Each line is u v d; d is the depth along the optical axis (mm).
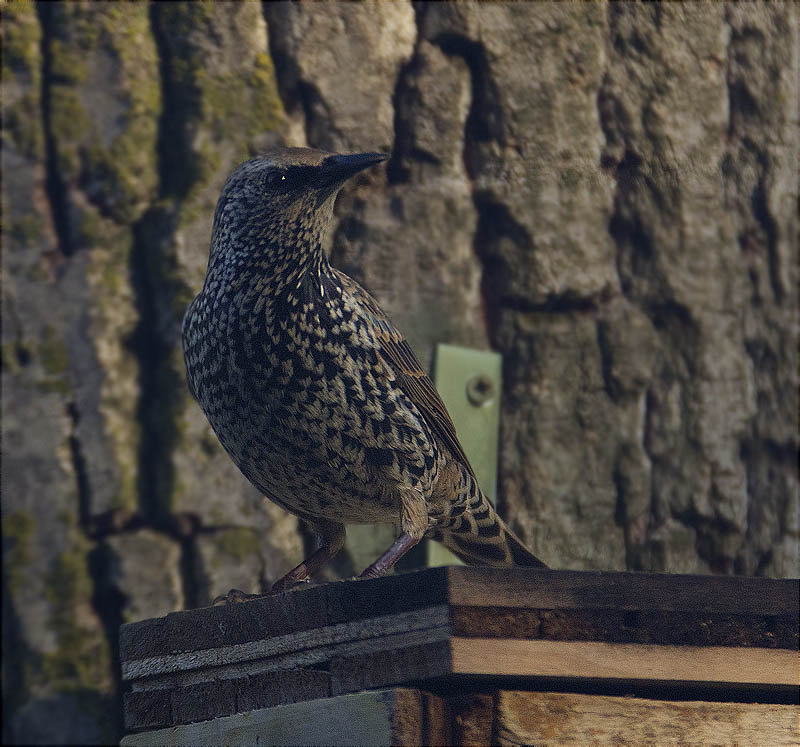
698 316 9602
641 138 9688
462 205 9250
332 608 5266
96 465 8672
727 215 9883
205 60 8984
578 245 9367
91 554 8688
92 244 8844
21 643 8602
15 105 8938
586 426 9203
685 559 9273
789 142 10219
